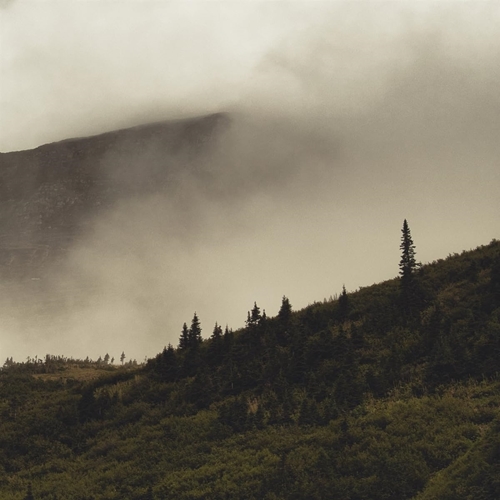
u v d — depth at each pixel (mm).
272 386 58344
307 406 52656
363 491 40625
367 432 46375
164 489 47312
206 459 50250
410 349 57062
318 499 41031
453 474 39219
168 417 58875
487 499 36188
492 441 40688
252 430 52656
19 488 52531
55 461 56125
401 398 50906
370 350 59500
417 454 42719
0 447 59250
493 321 56219
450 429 44406
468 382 50156
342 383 53969
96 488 49875
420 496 38625
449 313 60062
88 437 59375
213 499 44375
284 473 44438
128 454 54125
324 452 45094
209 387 60750
